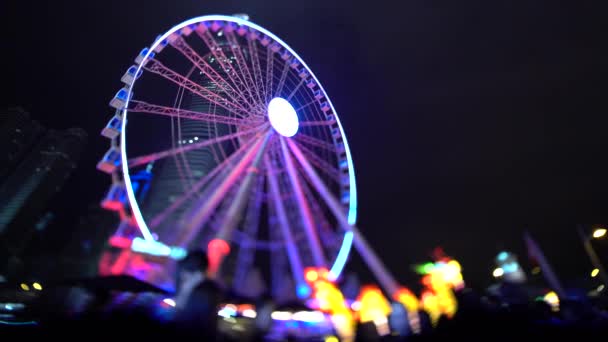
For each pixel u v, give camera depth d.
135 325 8.41
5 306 15.53
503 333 9.78
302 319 18.78
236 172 28.44
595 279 37.78
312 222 30.42
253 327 11.88
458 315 10.12
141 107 24.56
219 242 25.52
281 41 34.12
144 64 25.52
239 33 33.44
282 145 31.58
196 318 7.05
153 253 21.64
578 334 10.34
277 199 30.56
